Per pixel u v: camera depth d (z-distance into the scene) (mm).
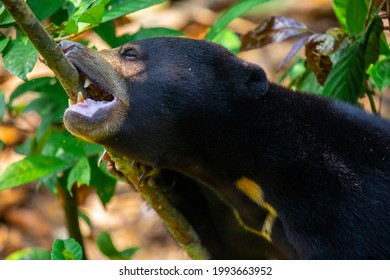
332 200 9383
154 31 10523
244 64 9750
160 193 10070
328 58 10719
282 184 9617
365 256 9203
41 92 11547
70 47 8953
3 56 9062
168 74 9484
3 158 15477
